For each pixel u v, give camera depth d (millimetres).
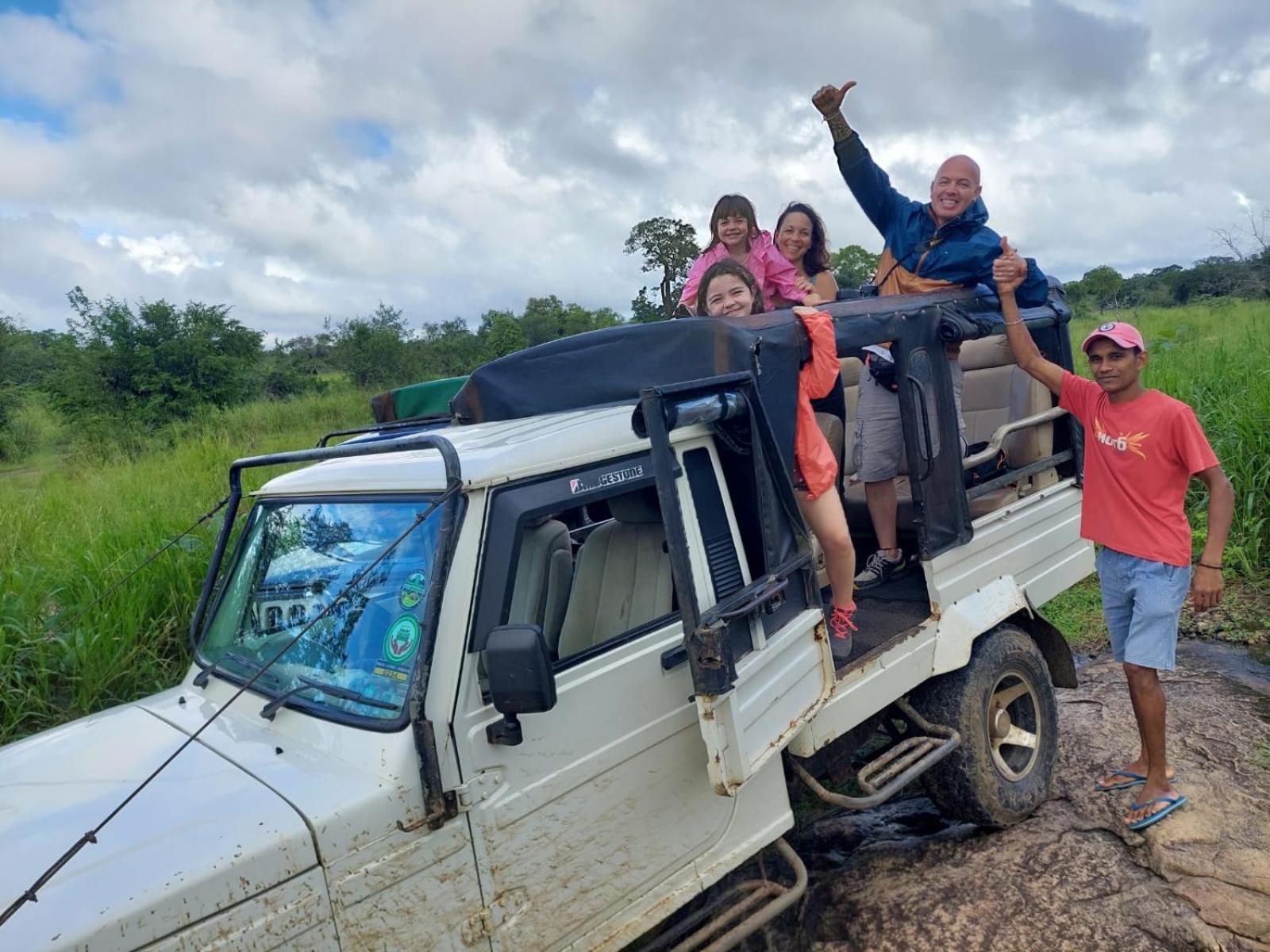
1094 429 4332
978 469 5230
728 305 4133
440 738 2471
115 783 2541
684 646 2824
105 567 5711
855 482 5695
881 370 4680
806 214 5797
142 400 19719
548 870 2691
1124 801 4359
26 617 5219
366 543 2896
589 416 3213
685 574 2645
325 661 2814
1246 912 3520
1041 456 5117
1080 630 6902
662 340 3377
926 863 4125
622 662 2896
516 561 2697
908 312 4098
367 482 2992
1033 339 5246
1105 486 4297
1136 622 4184
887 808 4797
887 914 3799
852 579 3830
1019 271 4574
